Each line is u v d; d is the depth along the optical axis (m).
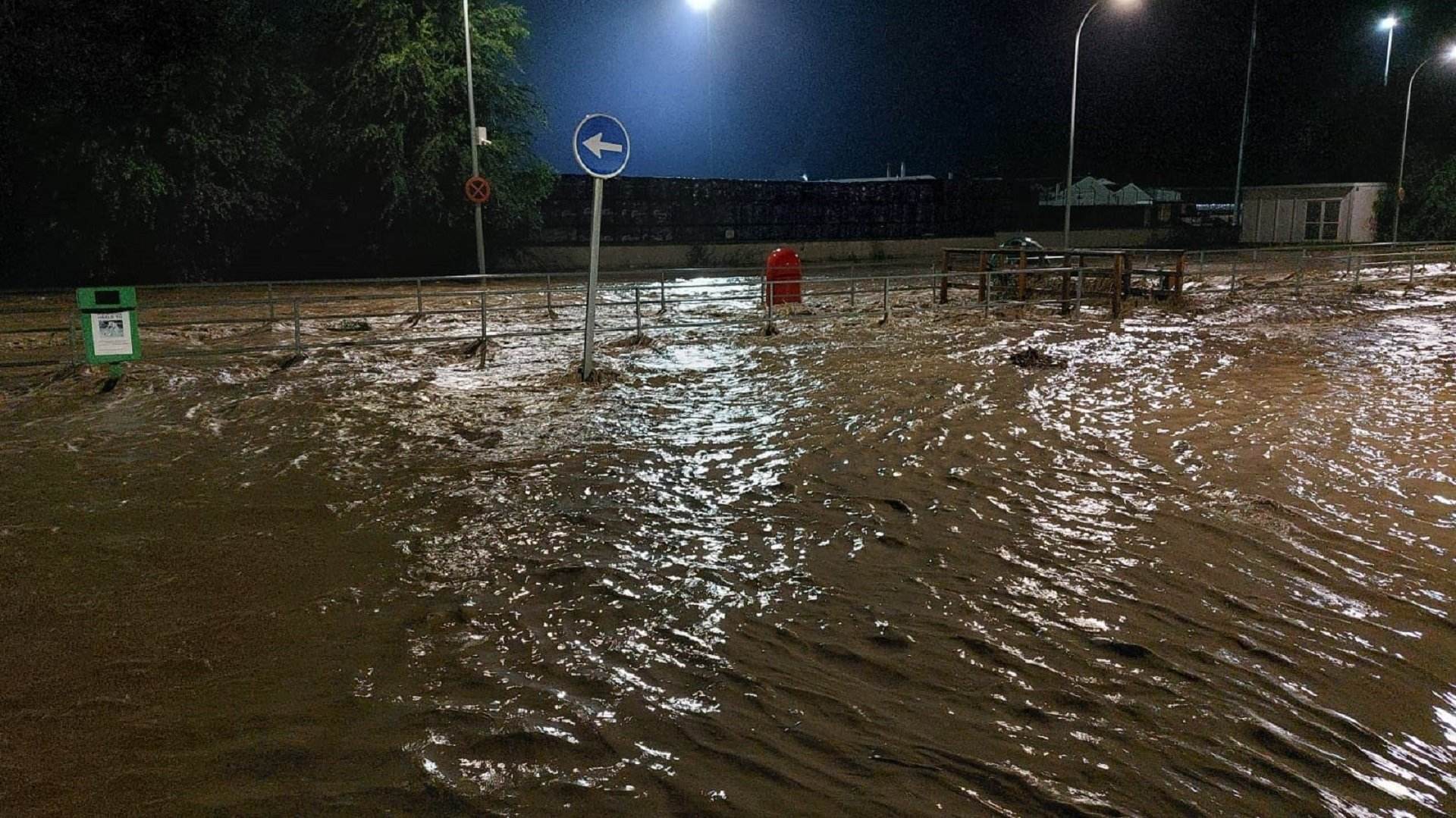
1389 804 3.50
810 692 4.20
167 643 4.63
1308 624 4.94
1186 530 6.30
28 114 24.44
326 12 31.11
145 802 3.39
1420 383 11.50
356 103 30.94
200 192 26.86
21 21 24.30
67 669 4.36
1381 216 48.41
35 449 8.53
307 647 4.59
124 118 25.39
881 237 43.16
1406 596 5.30
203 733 3.84
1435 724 4.05
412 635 4.73
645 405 10.37
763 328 16.44
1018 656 4.55
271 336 16.56
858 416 9.68
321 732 3.85
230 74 27.16
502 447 8.55
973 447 8.42
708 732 3.87
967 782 3.56
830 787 3.51
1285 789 3.56
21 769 3.59
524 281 30.00
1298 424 9.29
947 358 13.41
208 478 7.56
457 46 31.94
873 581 5.43
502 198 32.53
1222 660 4.54
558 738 3.82
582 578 5.45
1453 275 27.77
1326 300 21.48
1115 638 4.75
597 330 16.59
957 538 6.14
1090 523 6.44
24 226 26.38
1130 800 3.47
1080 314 18.50
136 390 11.36
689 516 6.59
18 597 5.17
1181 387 11.24
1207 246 48.09
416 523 6.41
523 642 4.66
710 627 4.84
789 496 7.04
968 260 36.81
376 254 33.62
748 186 39.38
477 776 3.56
